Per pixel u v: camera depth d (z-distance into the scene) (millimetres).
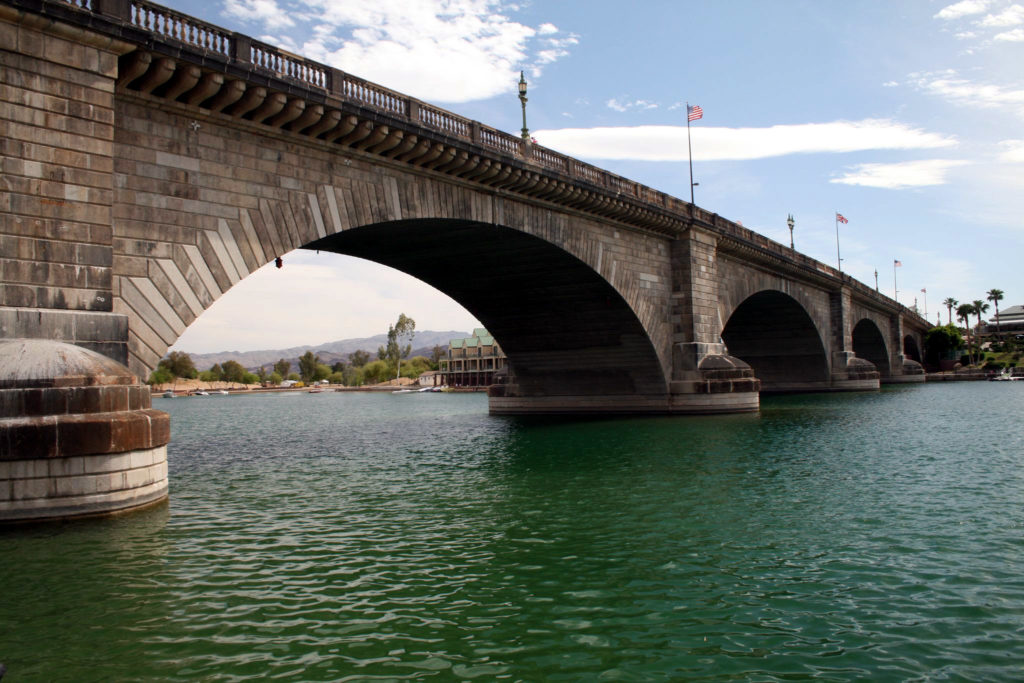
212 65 20641
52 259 17609
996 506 20016
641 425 43344
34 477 16672
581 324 47938
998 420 45062
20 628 12000
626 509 20672
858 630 11758
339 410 89938
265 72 21953
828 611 12594
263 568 15312
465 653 11125
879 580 14125
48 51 17797
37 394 16594
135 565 15188
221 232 22359
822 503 20828
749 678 10188
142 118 20781
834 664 10570
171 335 20984
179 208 21391
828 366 81812
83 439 16953
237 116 22547
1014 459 28344
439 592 13844
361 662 10805
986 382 118438
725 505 20859
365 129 25391
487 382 158750
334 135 25172
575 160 38125
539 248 37719
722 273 54281
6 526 16562
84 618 12430
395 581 14508
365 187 27047
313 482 26500
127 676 10336
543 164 35500
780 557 15766
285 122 23547
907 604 12844
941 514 19219
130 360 20062
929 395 75812
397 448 38000
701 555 16031
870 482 23844
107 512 17500
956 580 14016
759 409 53750
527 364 55000
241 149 23062
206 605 13094
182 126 21641
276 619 12461
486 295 46375
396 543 17406
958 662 10562
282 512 20922
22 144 17344
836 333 82875
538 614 12703
